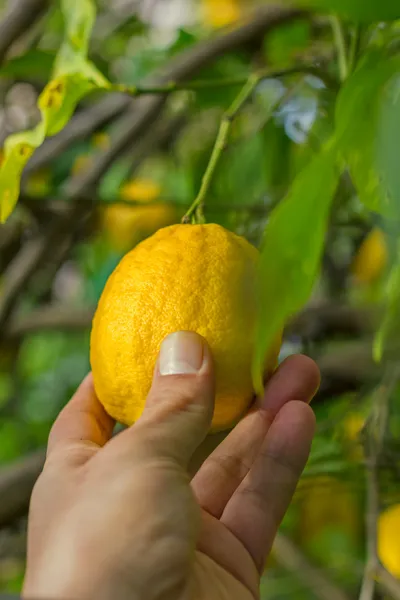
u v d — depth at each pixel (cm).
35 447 101
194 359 37
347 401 67
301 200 28
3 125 83
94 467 38
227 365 37
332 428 60
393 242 32
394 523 54
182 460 37
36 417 110
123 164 78
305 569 65
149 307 37
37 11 60
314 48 63
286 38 64
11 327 81
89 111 70
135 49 84
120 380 38
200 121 80
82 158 79
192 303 37
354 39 40
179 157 83
